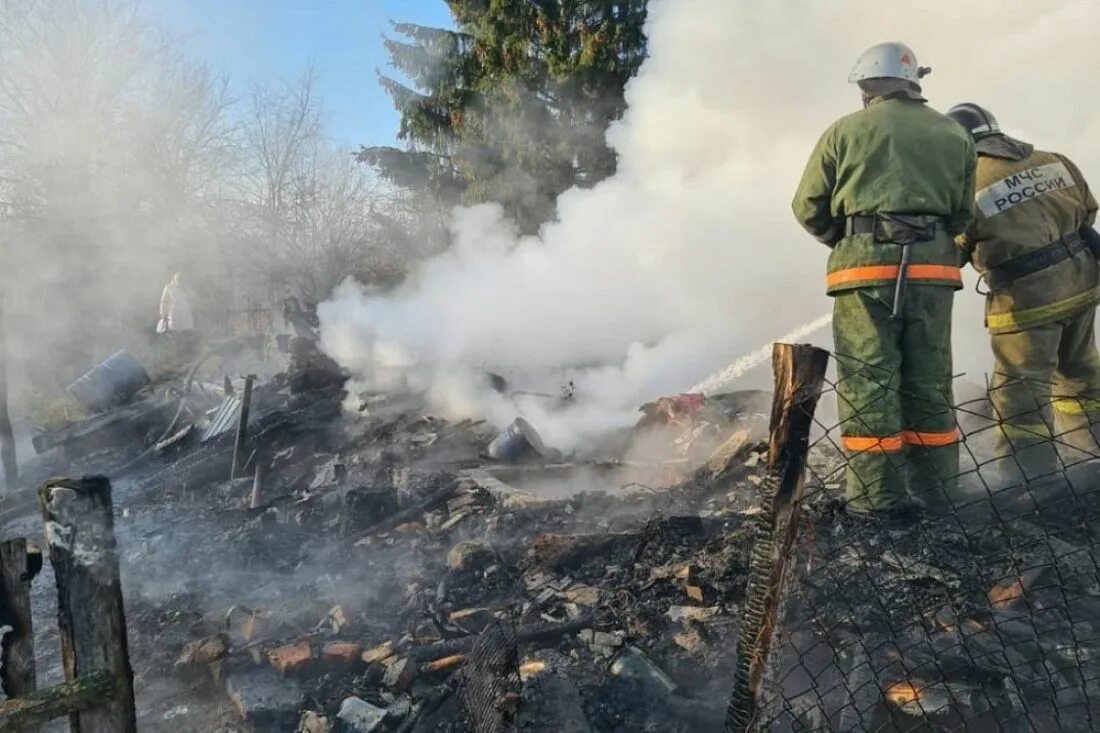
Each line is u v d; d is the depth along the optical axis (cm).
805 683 248
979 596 271
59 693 194
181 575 420
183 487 624
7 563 196
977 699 233
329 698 284
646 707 261
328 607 351
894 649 252
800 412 187
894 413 316
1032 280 351
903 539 301
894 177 321
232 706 289
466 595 349
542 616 318
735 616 296
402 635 321
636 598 320
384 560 411
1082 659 240
